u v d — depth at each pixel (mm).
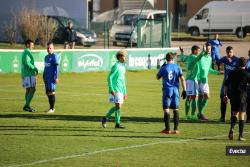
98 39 110188
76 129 36719
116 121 37375
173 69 35406
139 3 129625
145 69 82062
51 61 43656
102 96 54750
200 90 41562
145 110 45844
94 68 78000
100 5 150250
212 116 43656
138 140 33281
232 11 125688
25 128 36906
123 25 107688
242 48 103625
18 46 100562
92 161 28000
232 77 33500
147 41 89500
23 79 44375
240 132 33719
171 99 35531
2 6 108875
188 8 152750
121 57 37031
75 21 105500
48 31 98812
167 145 32000
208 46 41656
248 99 40188
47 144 31828
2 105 47750
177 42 116438
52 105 43969
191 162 28109
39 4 110812
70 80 69625
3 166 26844
